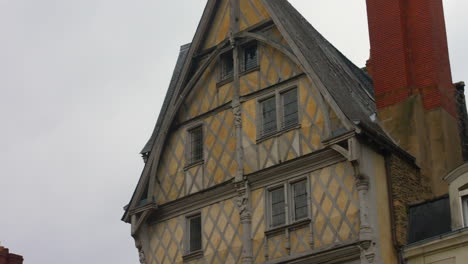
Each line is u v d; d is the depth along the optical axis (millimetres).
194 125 24281
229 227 22375
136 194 24344
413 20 23375
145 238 24234
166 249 23766
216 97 24016
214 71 24375
